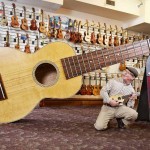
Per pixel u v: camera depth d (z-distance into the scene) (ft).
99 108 17.97
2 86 9.42
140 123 11.54
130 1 21.07
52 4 18.26
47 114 13.47
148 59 8.87
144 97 11.23
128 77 9.78
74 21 20.39
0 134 8.19
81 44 20.67
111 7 20.12
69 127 9.88
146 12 20.93
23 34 18.25
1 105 9.47
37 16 18.79
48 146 7.02
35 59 9.71
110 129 9.91
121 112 9.93
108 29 22.34
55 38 19.42
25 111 9.55
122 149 6.97
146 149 7.05
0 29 17.33
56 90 9.68
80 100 19.99
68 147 6.98
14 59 9.57
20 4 18.34
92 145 7.29
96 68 9.66
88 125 10.53
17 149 6.64
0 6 17.29
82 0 18.79
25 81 9.59
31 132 8.65
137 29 23.47
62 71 9.72
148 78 8.74
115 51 9.52
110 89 9.92
